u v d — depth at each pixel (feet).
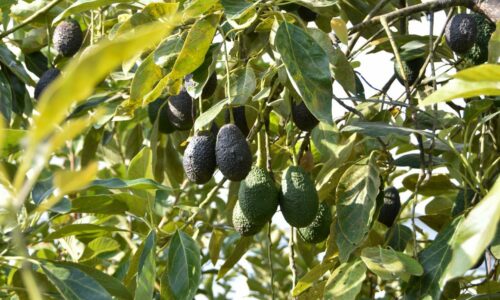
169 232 8.77
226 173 7.23
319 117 7.04
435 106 8.20
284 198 7.43
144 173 8.43
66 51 8.95
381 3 8.31
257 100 7.70
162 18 7.55
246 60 8.09
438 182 8.97
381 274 7.31
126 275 8.25
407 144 9.59
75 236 8.46
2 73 9.07
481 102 7.86
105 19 9.59
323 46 7.75
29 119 9.67
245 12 7.30
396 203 8.30
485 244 5.65
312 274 7.96
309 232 7.84
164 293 7.80
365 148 8.66
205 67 7.59
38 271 7.86
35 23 9.21
